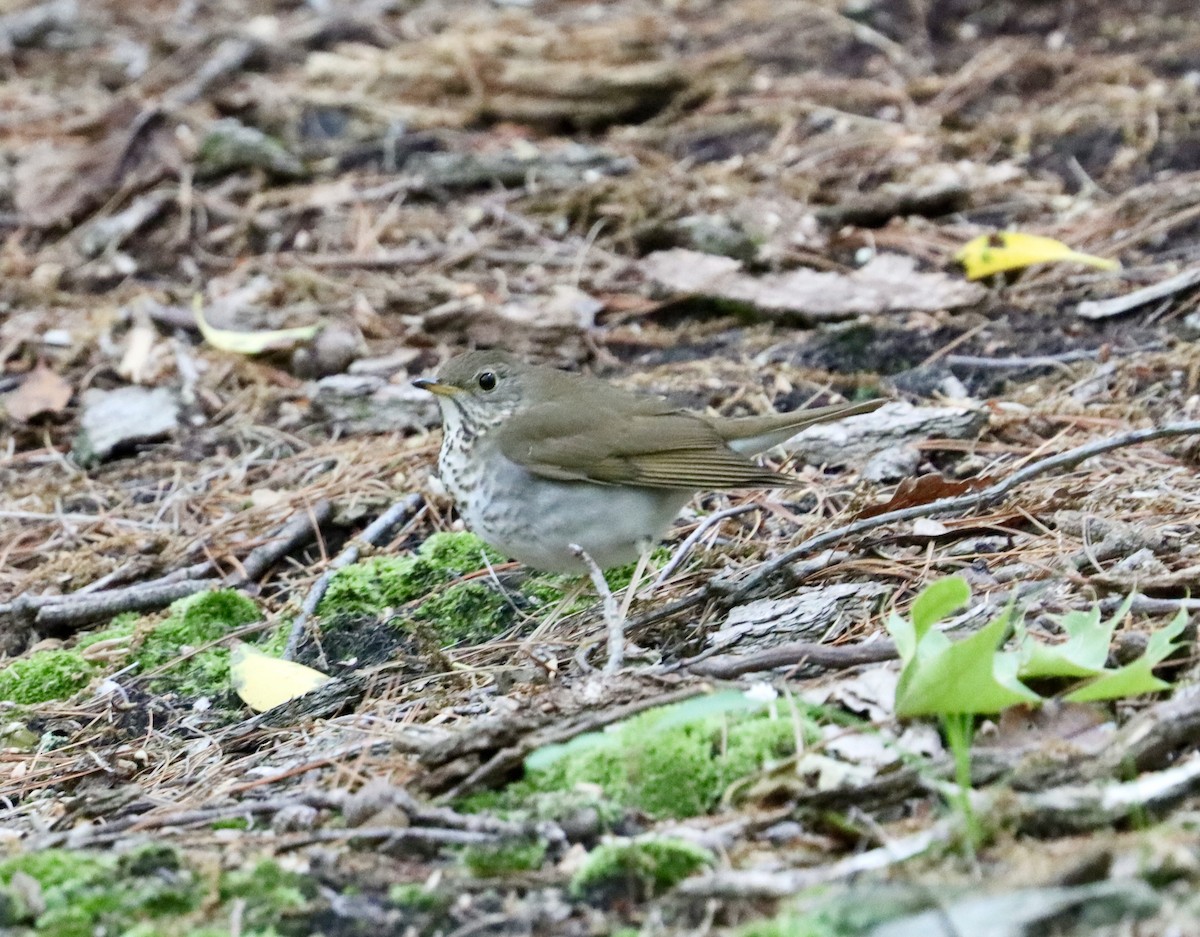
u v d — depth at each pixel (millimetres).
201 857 6945
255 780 8273
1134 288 13508
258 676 9820
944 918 5844
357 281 15438
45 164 17703
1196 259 13734
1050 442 11281
